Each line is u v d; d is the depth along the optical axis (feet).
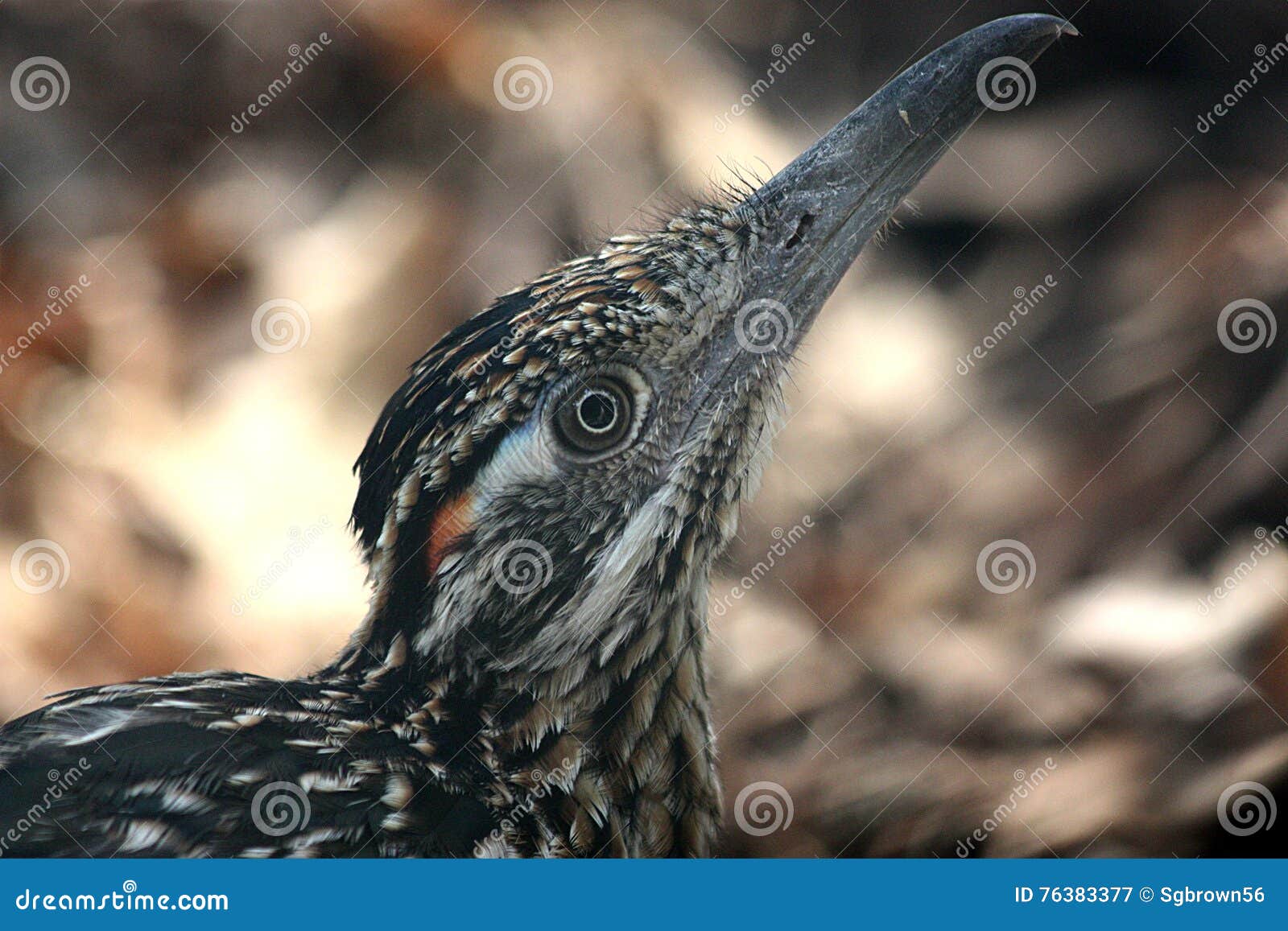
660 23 46.70
